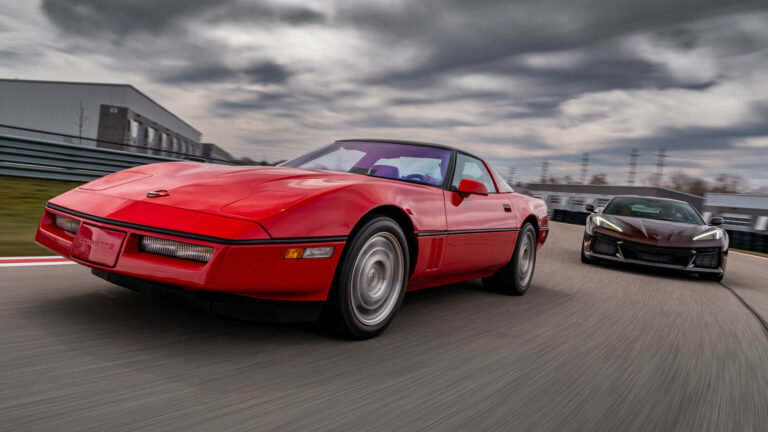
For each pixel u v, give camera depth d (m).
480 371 2.05
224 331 2.20
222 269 1.75
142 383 1.59
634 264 6.33
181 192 2.04
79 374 1.61
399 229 2.37
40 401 1.40
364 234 2.16
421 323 2.74
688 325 3.38
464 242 2.91
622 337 2.87
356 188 2.19
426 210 2.58
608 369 2.24
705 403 1.94
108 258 1.89
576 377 2.09
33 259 3.37
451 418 1.57
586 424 1.63
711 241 5.93
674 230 6.13
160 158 10.35
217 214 1.86
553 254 7.48
